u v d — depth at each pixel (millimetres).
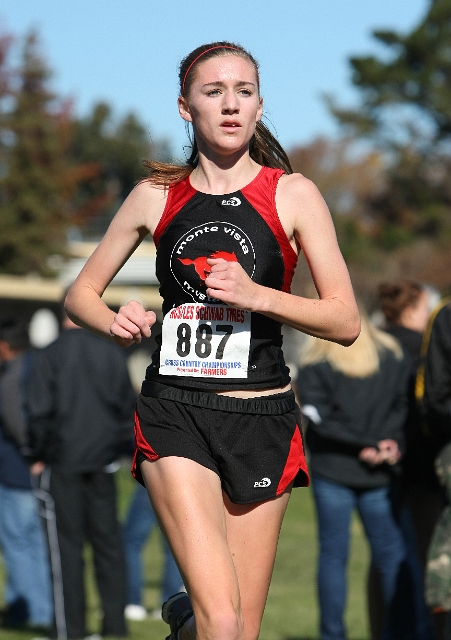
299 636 17578
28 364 19359
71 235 102625
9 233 78375
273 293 8336
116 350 17578
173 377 8867
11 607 19188
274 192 8945
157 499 8648
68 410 17078
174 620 9133
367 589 15797
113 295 57469
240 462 8805
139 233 9398
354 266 103438
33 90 84750
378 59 121875
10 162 81125
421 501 15469
